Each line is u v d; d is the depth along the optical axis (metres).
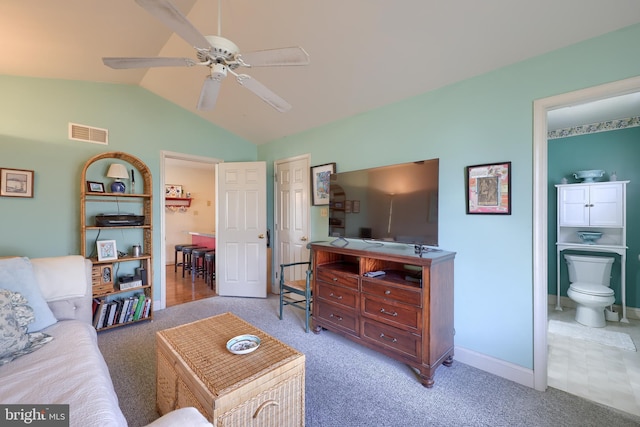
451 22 1.83
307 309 2.89
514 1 1.61
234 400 1.21
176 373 1.48
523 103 1.99
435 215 2.17
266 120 3.73
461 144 2.30
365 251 2.36
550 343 2.62
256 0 1.96
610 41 1.67
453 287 2.28
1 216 2.61
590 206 3.35
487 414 1.70
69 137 2.95
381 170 2.54
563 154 3.61
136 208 3.37
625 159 3.23
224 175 4.14
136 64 1.56
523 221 2.00
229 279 4.11
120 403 1.79
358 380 2.04
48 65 2.57
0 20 1.86
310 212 3.70
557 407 1.76
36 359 1.41
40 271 1.96
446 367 2.22
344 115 3.18
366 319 2.36
